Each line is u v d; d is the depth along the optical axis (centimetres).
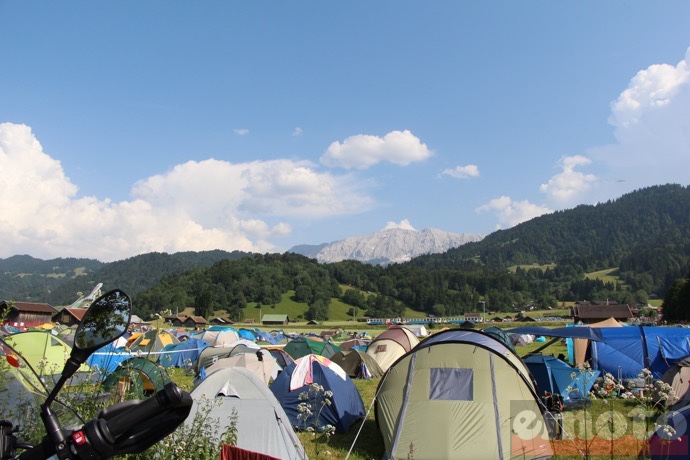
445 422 1058
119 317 266
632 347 1880
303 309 17262
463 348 1168
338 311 17750
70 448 219
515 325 10581
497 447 1016
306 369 1427
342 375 1487
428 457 1020
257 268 18488
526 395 1106
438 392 1109
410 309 19600
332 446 1217
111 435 221
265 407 1040
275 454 1003
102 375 597
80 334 257
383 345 2720
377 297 18688
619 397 1483
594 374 1462
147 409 226
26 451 236
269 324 14600
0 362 411
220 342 3869
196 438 666
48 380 550
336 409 1344
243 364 1997
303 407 1095
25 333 1495
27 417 411
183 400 230
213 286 16688
